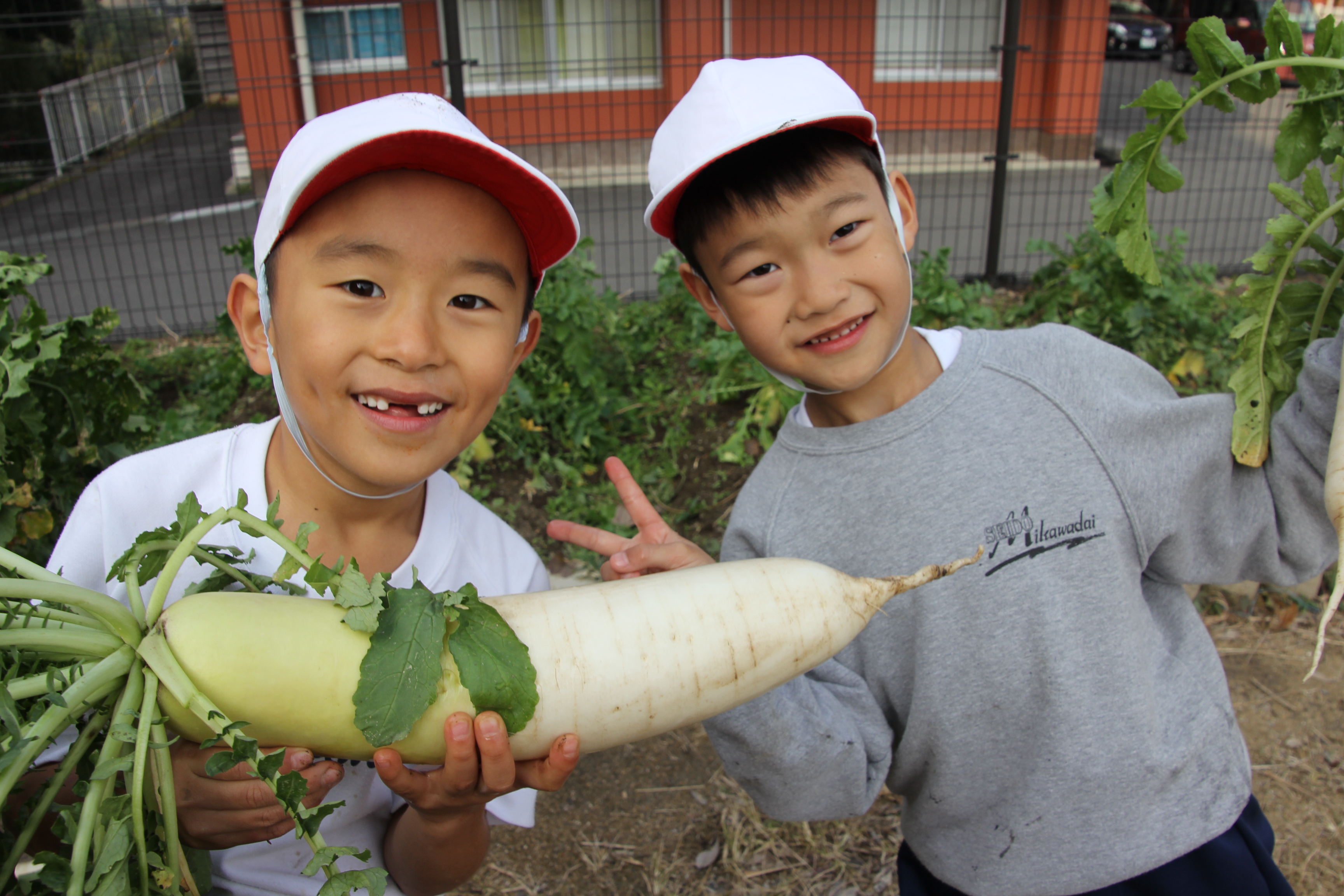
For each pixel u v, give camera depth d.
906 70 11.67
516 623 1.16
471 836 1.37
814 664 1.27
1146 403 1.55
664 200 1.54
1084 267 4.82
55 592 0.95
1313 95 1.54
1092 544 1.51
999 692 1.52
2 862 0.96
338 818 1.43
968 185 11.16
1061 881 1.52
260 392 4.63
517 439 4.35
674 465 4.31
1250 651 3.30
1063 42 11.38
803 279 1.45
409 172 1.15
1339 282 1.49
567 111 8.70
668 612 1.21
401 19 10.70
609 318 5.07
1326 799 2.68
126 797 0.93
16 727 0.88
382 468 1.20
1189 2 13.26
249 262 4.36
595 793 2.80
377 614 1.03
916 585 1.31
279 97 10.42
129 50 12.16
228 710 1.00
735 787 2.81
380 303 1.15
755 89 1.46
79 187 13.03
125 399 3.03
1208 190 9.91
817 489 1.64
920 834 1.70
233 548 1.25
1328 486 1.32
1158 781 1.49
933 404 1.58
